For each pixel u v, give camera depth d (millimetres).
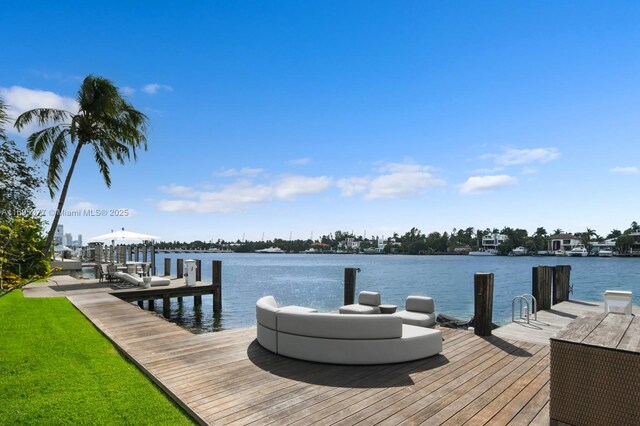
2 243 5738
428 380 4566
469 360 5367
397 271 53000
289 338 5422
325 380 4547
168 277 20266
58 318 8320
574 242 131125
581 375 3096
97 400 3893
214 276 16359
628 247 119812
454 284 33156
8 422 3348
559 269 11609
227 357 5438
